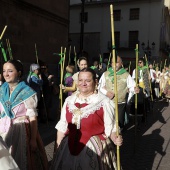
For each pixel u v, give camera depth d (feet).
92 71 9.11
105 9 109.70
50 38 44.50
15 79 10.42
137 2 107.04
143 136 20.90
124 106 17.29
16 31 35.96
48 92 23.75
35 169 10.67
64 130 9.39
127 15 108.88
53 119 24.56
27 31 38.42
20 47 36.94
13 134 10.26
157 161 15.58
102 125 8.96
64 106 9.41
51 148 17.33
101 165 8.63
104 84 17.26
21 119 10.34
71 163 8.77
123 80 16.93
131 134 21.35
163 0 111.45
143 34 107.24
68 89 16.81
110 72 17.20
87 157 8.66
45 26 42.93
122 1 108.27
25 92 10.37
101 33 110.63
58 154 9.13
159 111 32.17
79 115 8.86
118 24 110.32
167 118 28.09
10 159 5.34
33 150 10.50
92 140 8.77
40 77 22.07
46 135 19.49
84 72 9.02
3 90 10.53
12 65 10.31
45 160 11.26
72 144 8.91
